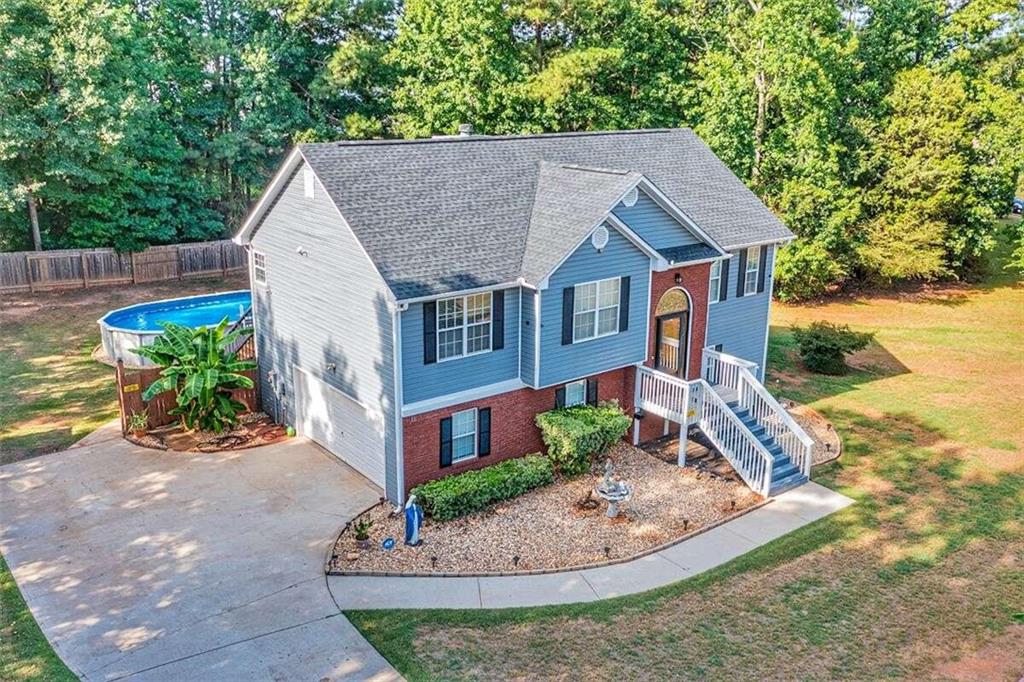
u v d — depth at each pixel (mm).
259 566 15664
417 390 17797
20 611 14164
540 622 14102
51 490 18656
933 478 20203
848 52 35875
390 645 13367
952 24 42469
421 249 18109
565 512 18062
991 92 40125
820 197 35375
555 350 19312
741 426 19453
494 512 17953
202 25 43281
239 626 13828
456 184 20516
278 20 43000
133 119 37375
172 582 15078
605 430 19656
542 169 22359
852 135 38250
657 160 25750
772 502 18891
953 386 27000
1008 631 14047
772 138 37188
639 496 18969
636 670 12844
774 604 14758
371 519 17594
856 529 17625
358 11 42469
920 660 13242
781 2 34125
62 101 34625
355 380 18922
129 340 27547
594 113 38688
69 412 23344
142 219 39250
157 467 19953
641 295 20719
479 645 13414
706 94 38094
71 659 12922
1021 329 34219
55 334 31031
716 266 23688
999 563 16266
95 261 38500
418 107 39781
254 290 22969
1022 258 40594
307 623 13938
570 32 41062
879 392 26375
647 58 39406
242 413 23516
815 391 26391
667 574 15758
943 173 36844
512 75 38125
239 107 42594
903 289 41031
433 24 38375
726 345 25031
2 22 33031
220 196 43656
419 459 18188
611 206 19094
